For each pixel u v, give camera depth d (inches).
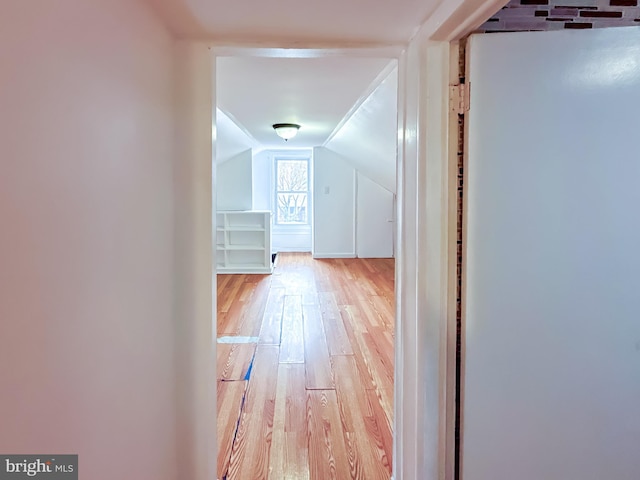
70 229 30.8
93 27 34.2
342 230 299.6
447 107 54.2
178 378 61.6
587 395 54.1
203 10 49.6
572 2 56.7
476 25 48.0
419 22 53.3
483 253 53.2
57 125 29.0
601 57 51.2
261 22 53.0
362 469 75.2
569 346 53.7
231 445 81.9
